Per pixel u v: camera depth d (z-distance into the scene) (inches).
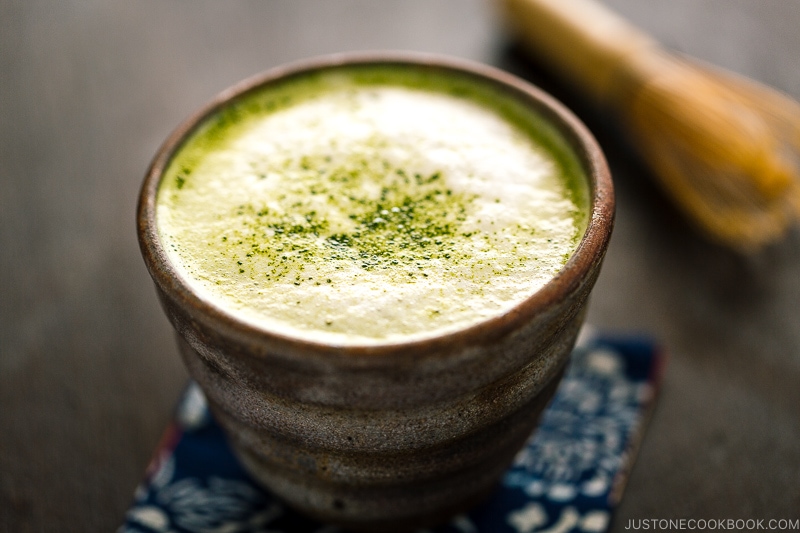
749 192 13.9
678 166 14.3
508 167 10.7
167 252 9.6
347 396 9.0
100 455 11.8
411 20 17.4
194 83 16.1
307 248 10.0
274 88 11.4
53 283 13.4
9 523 11.2
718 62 15.8
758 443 11.7
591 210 9.7
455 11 17.6
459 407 9.3
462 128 11.1
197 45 16.8
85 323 12.9
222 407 9.9
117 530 11.2
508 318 8.9
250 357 9.0
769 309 13.0
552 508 11.1
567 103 15.7
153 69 16.4
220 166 10.7
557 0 15.8
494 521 11.0
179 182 10.5
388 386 9.0
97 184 14.6
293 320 9.4
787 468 11.5
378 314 9.4
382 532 10.8
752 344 12.6
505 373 9.2
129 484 11.5
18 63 16.5
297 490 10.2
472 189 10.5
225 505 11.2
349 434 9.4
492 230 10.1
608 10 17.1
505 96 11.2
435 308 9.5
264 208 10.4
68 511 11.3
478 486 10.4
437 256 9.9
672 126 14.2
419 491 10.0
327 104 11.5
